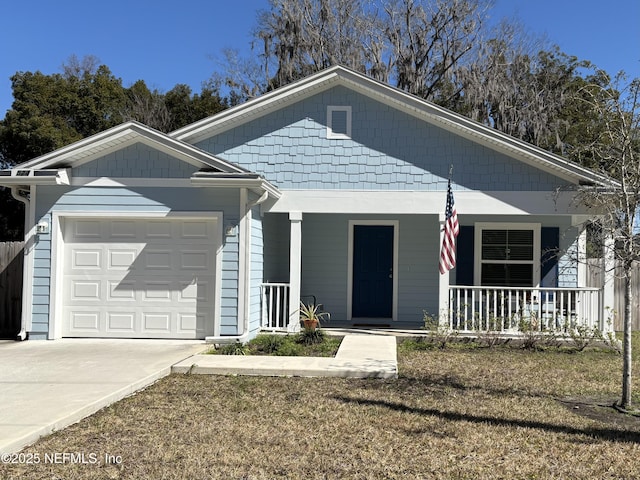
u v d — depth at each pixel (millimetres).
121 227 11117
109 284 11055
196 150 10680
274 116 12656
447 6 25562
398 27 26312
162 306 11008
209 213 10898
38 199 10961
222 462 4930
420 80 25266
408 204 12312
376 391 7500
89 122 27688
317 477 4637
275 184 12539
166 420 6094
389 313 14211
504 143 11969
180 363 8656
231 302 10789
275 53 25125
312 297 14297
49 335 10797
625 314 6871
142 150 10984
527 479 4664
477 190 12234
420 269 14109
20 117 25312
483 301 13586
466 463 4980
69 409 6059
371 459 5047
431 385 7898
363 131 12508
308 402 6891
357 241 14344
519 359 10023
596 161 8211
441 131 12352
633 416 6496
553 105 23906
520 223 13688
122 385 7188
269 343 10312
